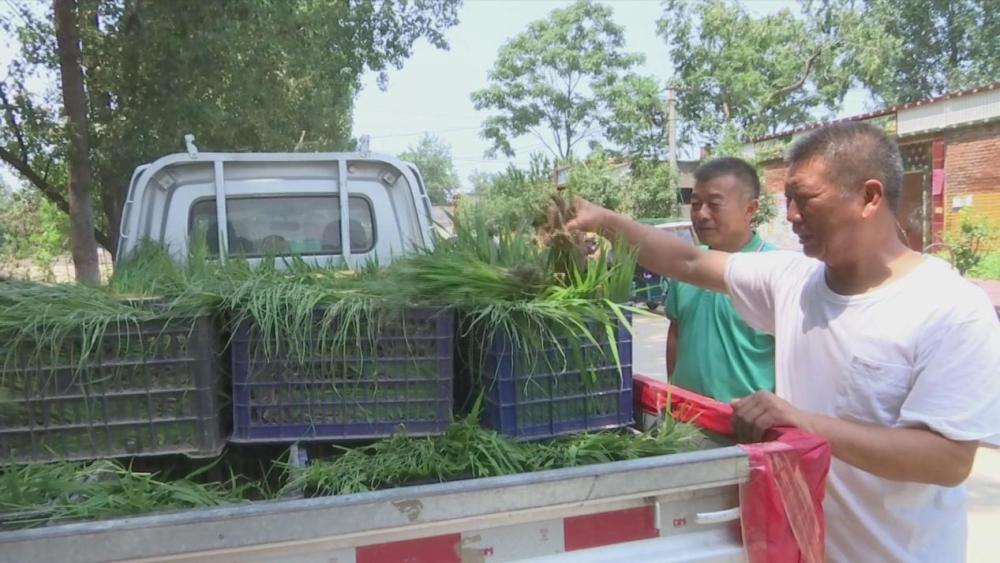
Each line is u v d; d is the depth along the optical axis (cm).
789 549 160
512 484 143
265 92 1293
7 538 123
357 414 204
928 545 189
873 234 186
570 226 221
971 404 170
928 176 1544
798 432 170
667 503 157
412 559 142
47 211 1773
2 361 189
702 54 2545
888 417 184
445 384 205
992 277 1235
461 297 203
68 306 198
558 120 3412
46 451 191
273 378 202
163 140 1080
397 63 1574
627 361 212
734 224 303
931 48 2775
